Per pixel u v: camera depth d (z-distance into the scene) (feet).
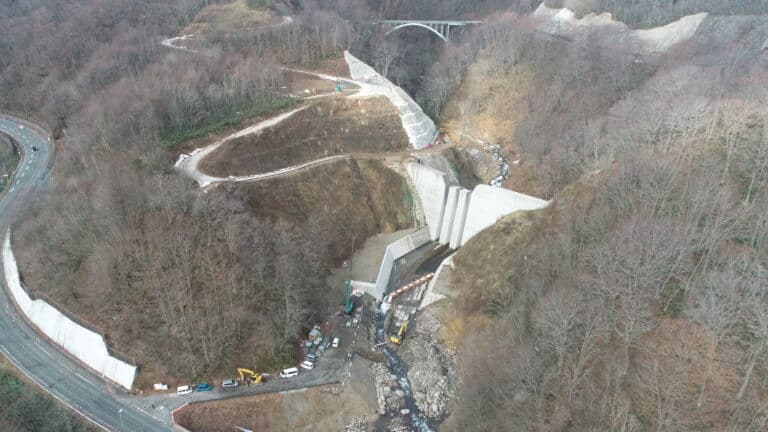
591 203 356.59
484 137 556.92
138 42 611.06
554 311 283.79
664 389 244.01
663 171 335.47
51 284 353.10
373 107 510.58
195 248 348.18
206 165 419.33
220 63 550.77
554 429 253.03
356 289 397.60
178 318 324.39
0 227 414.62
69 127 501.97
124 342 319.47
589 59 555.28
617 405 244.63
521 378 277.64
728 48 536.01
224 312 330.95
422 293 405.80
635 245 293.43
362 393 315.78
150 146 424.05
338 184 451.94
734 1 639.35
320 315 367.66
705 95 413.39
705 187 315.58
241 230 359.46
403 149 508.53
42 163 491.72
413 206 474.90
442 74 617.21
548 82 561.02
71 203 381.40
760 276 262.47
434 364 338.54
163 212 360.89
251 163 440.04
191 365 313.12
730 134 358.43
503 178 507.71
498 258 379.14
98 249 348.18
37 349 331.98
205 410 295.89
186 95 469.98
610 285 288.51
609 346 269.44
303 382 318.24
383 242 447.01
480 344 327.88
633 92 486.38
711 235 287.89
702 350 254.06
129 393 304.71
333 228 431.84
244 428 294.66
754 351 242.99
